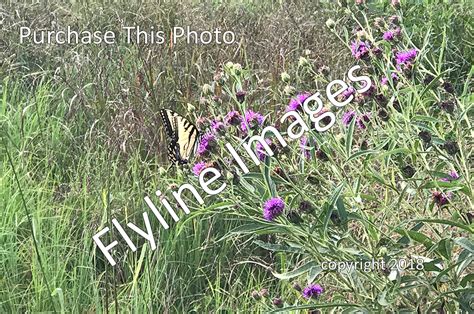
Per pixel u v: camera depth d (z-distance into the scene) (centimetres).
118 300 152
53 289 151
